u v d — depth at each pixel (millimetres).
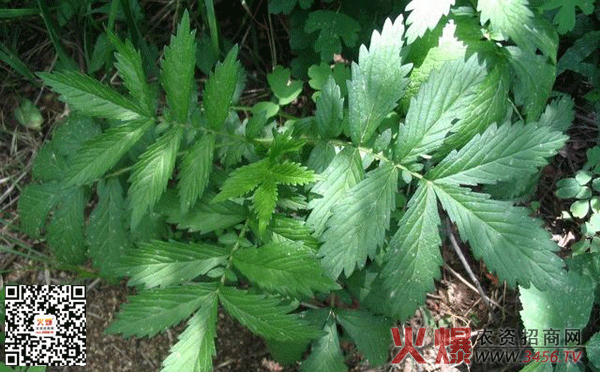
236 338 300
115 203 256
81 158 218
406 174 215
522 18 221
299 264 205
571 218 311
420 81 244
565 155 325
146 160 218
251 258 210
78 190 263
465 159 211
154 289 209
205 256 216
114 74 333
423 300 209
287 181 203
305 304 294
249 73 334
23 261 312
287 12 289
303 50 309
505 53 242
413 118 212
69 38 341
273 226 217
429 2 215
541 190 323
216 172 231
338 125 223
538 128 207
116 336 299
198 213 227
